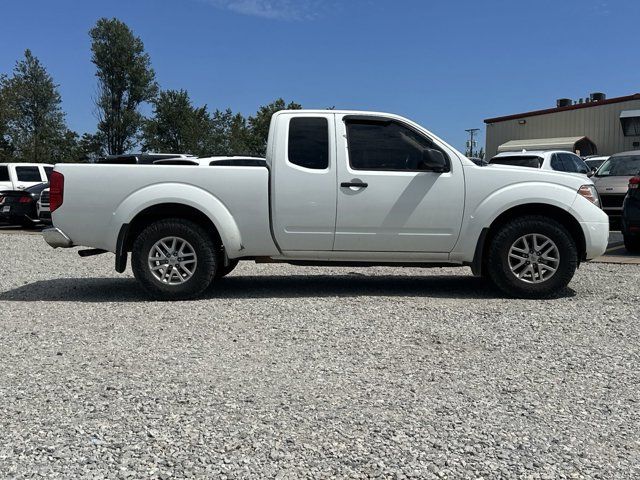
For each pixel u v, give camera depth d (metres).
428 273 8.80
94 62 52.38
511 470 2.79
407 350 4.68
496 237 6.62
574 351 4.64
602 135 34.78
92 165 6.67
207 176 6.61
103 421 3.33
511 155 14.52
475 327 5.35
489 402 3.61
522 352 4.62
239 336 5.10
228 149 44.72
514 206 6.64
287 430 3.21
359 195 6.62
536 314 5.83
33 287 7.63
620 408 3.52
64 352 4.64
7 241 13.95
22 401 3.62
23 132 53.66
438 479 2.71
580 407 3.53
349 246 6.73
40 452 2.97
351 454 2.95
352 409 3.50
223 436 3.14
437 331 5.22
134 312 6.05
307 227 6.67
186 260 6.63
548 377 4.05
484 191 6.61
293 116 6.74
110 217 6.62
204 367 4.27
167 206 6.71
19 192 17.20
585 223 6.60
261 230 6.69
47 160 52.47
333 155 6.64
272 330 5.28
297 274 8.72
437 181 6.62
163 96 45.12
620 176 14.05
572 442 3.07
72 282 8.06
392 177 6.63
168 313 5.99
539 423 3.31
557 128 36.44
